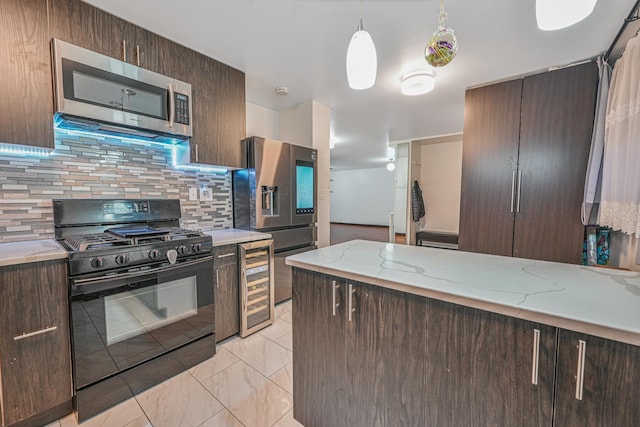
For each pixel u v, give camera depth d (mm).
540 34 1820
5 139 1323
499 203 2242
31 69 1381
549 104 2012
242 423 1386
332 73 2414
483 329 864
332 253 1456
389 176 9969
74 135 1805
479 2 1513
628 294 859
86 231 1832
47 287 1311
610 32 1775
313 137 3102
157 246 1636
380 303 1077
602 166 1807
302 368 1348
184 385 1668
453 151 5766
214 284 2039
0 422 1221
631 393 666
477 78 2520
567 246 1986
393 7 1554
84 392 1402
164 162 2262
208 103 2154
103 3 1534
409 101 3137
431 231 6035
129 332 1548
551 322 729
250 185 2510
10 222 1584
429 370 977
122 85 1656
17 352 1247
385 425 1095
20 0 1347
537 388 784
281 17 1655
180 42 1934
